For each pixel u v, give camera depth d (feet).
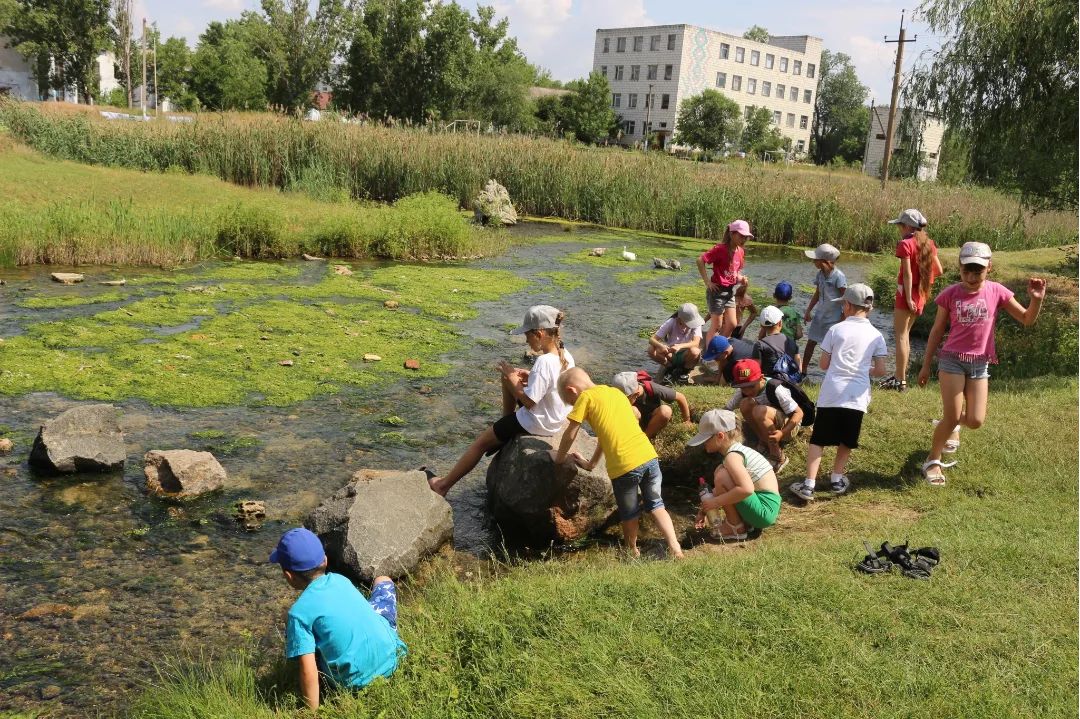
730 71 306.14
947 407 21.56
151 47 231.09
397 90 220.02
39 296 40.34
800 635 13.23
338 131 93.45
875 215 87.51
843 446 21.80
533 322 22.04
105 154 86.94
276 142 89.04
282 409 27.66
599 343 39.86
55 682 13.99
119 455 22.50
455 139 98.27
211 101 213.87
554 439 21.97
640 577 15.75
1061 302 43.47
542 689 12.18
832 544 17.65
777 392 23.38
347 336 37.17
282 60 228.84
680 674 12.32
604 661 12.66
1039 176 45.55
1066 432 24.73
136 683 14.08
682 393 27.66
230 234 56.85
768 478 19.95
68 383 28.22
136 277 46.83
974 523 18.93
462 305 45.96
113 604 16.42
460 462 22.48
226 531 19.61
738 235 34.47
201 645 15.29
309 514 20.04
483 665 12.89
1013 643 13.21
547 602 14.55
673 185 94.79
